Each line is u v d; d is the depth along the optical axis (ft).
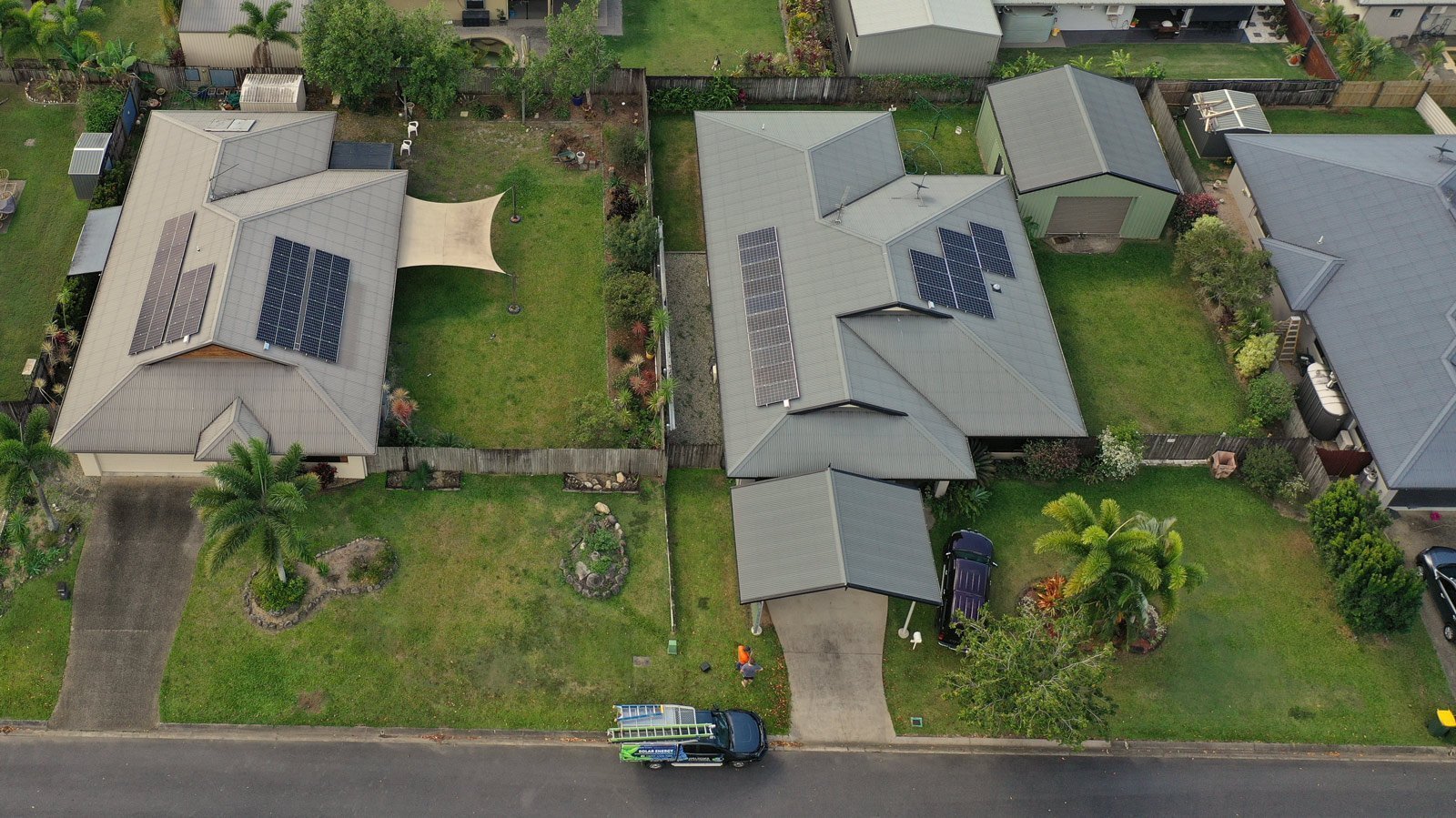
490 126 241.14
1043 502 190.60
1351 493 181.16
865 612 176.76
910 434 181.16
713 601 176.14
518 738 161.38
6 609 166.81
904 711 167.84
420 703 162.71
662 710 158.40
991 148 240.53
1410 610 173.27
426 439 188.75
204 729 158.81
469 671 165.78
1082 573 158.40
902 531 171.42
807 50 263.49
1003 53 273.75
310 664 164.45
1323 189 223.51
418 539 177.78
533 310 209.56
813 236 201.98
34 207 217.56
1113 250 231.30
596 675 167.22
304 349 180.45
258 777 154.81
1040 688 150.61
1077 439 190.49
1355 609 175.94
